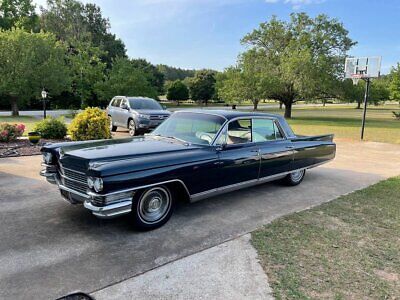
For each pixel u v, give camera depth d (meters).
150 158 3.66
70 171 3.72
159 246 3.37
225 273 2.87
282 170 5.41
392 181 6.43
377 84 51.34
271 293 2.58
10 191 5.10
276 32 29.88
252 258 3.15
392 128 18.62
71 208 4.41
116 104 13.73
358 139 13.45
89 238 3.51
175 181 3.80
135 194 3.55
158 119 12.23
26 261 2.99
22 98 26.22
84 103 35.34
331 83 26.31
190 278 2.77
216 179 4.28
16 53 24.56
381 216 4.41
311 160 6.03
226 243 3.47
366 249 3.41
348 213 4.50
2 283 2.63
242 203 4.90
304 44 27.50
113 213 3.30
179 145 4.27
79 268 2.89
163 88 66.44
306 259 3.16
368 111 46.00
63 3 46.38
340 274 2.90
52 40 27.38
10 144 9.22
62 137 10.67
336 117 30.16
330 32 28.44
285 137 5.55
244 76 29.22
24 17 39.03
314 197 5.32
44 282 2.66
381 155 9.80
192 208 4.60
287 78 26.48
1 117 24.12
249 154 4.71
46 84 25.86
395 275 2.92
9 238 3.46
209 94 62.12
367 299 2.54
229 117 4.61
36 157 7.83
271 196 5.31
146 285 2.65
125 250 3.26
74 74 31.45
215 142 4.36
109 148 3.95
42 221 3.95
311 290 2.64
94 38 49.56
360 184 6.25
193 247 3.36
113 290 2.57
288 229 3.89
